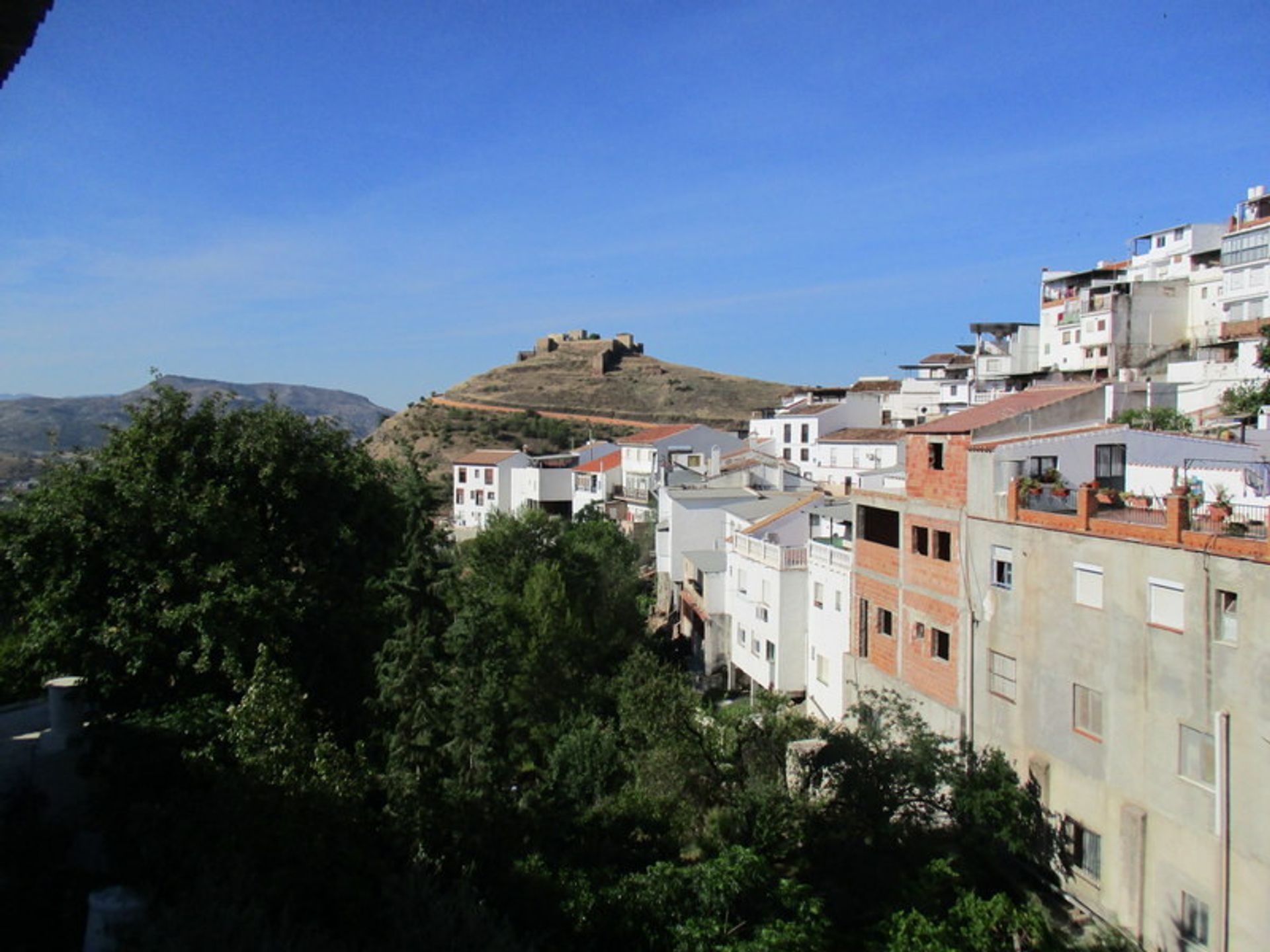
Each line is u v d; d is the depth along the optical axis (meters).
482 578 52.34
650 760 27.88
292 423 33.12
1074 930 22.58
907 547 31.98
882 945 19.22
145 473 28.84
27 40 7.06
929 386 94.12
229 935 12.99
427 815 20.64
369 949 14.26
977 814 24.75
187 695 25.86
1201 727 20.42
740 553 46.09
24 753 23.53
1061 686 24.59
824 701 38.78
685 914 18.48
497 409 172.12
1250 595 19.28
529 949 15.22
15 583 26.42
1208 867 20.23
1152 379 65.62
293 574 31.55
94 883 18.41
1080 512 23.95
